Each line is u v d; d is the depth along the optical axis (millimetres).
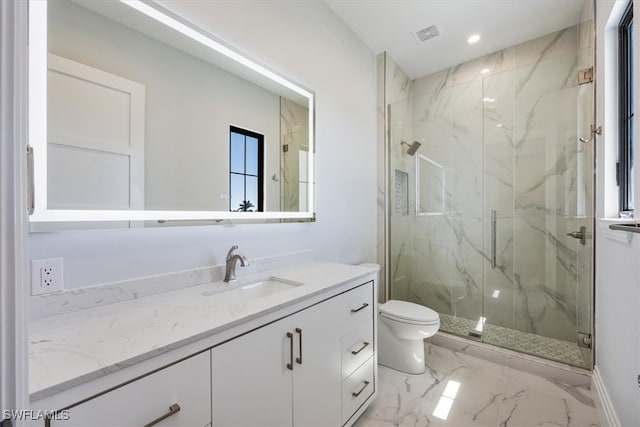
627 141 1526
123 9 1111
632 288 1159
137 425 678
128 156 1120
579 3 2070
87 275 996
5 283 312
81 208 985
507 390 1854
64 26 966
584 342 1970
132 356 669
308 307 1197
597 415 1617
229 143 1491
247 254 1555
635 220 1080
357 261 2469
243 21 1520
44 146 912
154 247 1178
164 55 1234
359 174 2512
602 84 1677
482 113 2686
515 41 2541
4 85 311
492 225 2645
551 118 2379
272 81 1719
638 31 1066
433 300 2936
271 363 1027
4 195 311
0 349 307
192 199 1326
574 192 2248
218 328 846
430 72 3082
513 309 2561
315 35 2012
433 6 2117
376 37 2498
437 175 2900
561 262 2352
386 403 1734
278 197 1752
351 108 2404
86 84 1015
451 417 1615
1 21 310
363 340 1587
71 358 658
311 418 1205
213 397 841
